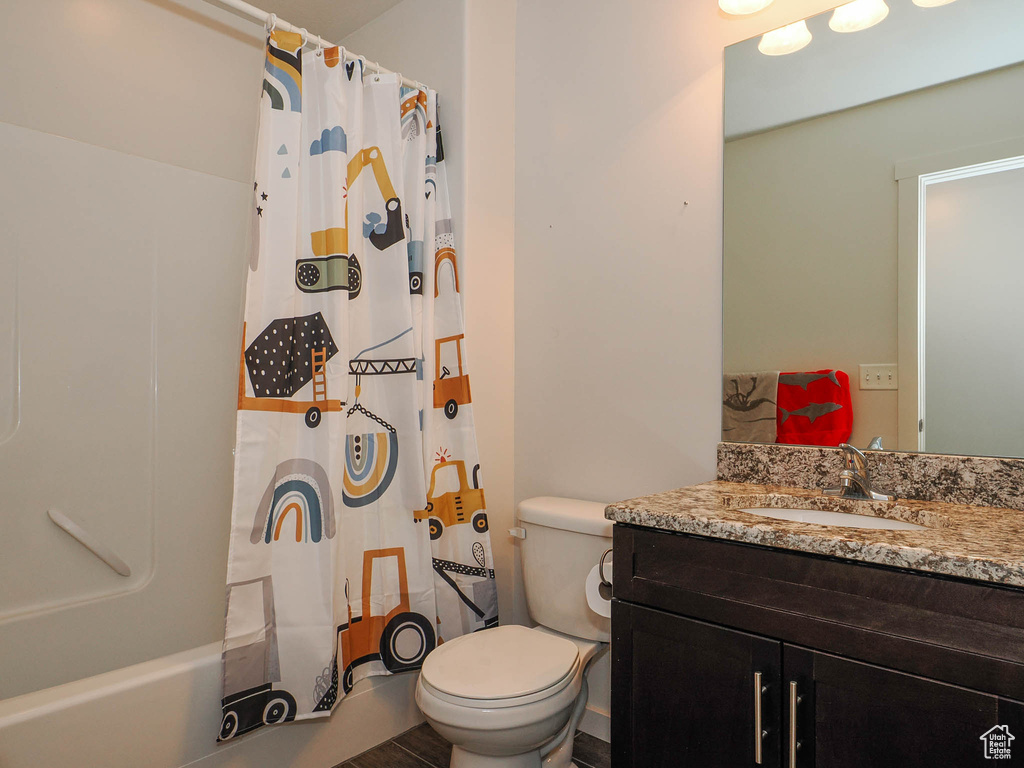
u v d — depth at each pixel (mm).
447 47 1984
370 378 1793
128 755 1315
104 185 1915
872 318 1401
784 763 1020
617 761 1235
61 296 1817
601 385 1885
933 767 879
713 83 1656
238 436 1490
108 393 1894
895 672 916
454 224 1964
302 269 1641
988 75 1269
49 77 1836
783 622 1023
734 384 1602
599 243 1891
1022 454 1225
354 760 1707
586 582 1589
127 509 1911
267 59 1592
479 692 1288
